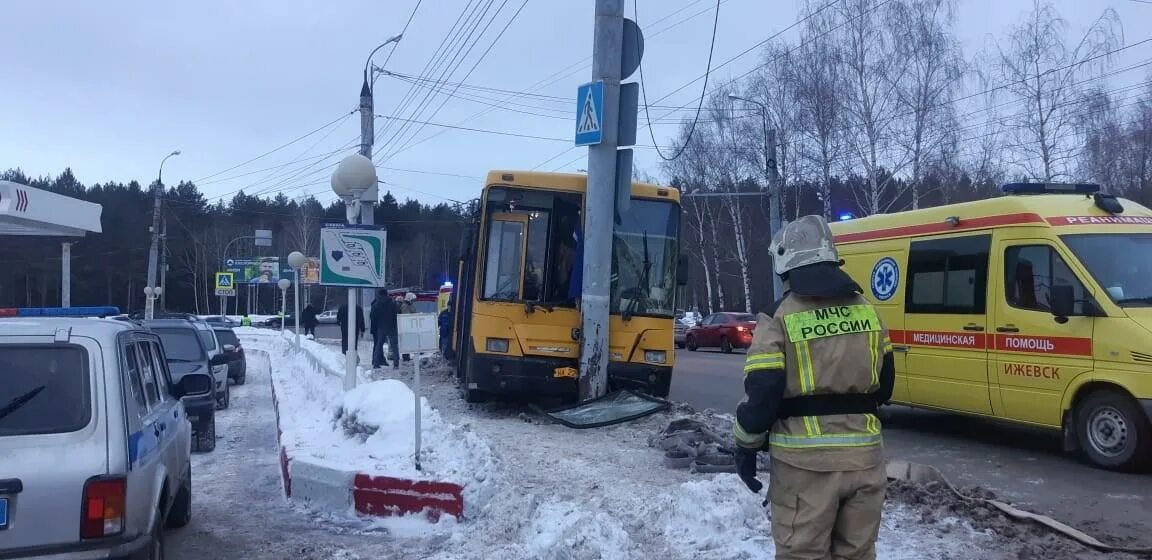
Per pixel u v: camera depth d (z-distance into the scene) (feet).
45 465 13.69
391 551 19.72
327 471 23.70
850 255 38.73
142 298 231.09
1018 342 29.78
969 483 25.91
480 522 20.63
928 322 33.81
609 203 35.37
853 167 109.19
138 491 14.62
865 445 11.07
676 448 25.02
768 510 18.75
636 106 35.70
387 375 55.57
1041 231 29.27
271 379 60.75
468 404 38.88
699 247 170.40
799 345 11.05
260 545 20.56
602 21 35.55
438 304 77.46
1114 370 26.45
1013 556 17.07
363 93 72.13
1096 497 23.84
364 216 65.41
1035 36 101.81
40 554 13.41
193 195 261.44
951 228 33.17
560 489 21.63
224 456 33.94
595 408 33.06
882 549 17.24
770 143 95.81
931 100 104.47
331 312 236.63
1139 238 28.60
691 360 85.92
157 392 19.42
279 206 287.07
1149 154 100.12
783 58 115.34
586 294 35.17
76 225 21.36
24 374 14.79
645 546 17.79
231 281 189.57
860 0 107.76
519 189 36.83
